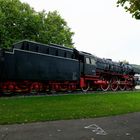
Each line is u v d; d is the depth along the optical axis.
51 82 25.88
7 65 21.41
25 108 14.90
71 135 9.84
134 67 40.88
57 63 26.16
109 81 34.06
